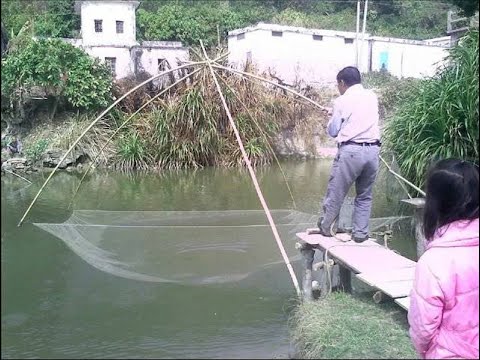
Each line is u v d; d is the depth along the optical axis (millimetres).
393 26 24672
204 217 6453
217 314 3707
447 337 1955
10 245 3256
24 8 19109
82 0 18766
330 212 3955
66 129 11508
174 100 11758
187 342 3287
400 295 3076
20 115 11414
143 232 5637
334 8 26078
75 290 3949
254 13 24453
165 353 3172
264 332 3461
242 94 11969
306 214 6680
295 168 11836
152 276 4344
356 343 3008
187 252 4891
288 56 17281
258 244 5219
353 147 3740
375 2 25125
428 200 2033
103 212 6727
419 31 24375
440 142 5598
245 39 17703
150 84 12828
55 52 11562
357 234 3943
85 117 11945
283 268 4578
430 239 2047
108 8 18969
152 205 7742
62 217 6387
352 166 3760
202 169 11680
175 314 3705
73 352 3152
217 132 11773
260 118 12188
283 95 13047
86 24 18938
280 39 17172
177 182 10031
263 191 9000
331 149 13609
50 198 7934
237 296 4031
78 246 4848
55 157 10898
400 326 3215
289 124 13469
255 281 4312
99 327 3443
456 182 1957
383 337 3070
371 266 3482
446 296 1923
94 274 4285
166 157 11625
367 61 18547
